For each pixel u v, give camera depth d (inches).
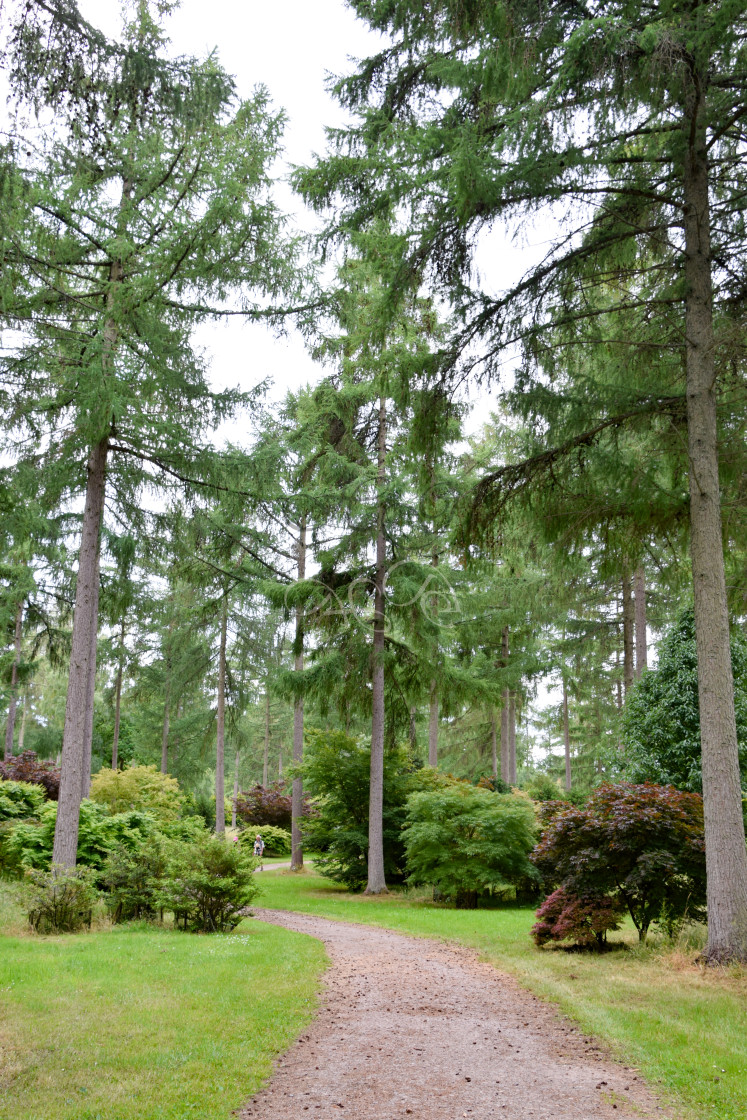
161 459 468.8
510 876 600.7
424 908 589.9
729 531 366.3
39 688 1476.4
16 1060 182.9
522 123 270.8
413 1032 228.4
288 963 316.5
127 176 442.3
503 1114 165.5
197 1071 182.9
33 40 213.9
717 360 347.9
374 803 691.4
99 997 239.0
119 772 673.6
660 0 264.2
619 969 312.2
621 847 353.7
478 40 291.7
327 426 742.5
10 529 375.6
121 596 641.6
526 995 280.1
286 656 951.6
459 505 376.5
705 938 348.5
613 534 368.5
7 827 501.7
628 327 373.4
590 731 1234.6
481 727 1132.5
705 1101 170.1
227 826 1360.7
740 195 341.7
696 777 522.3
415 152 307.7
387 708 745.0
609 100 276.7
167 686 1088.8
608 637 861.2
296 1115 163.8
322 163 338.0
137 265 422.9
